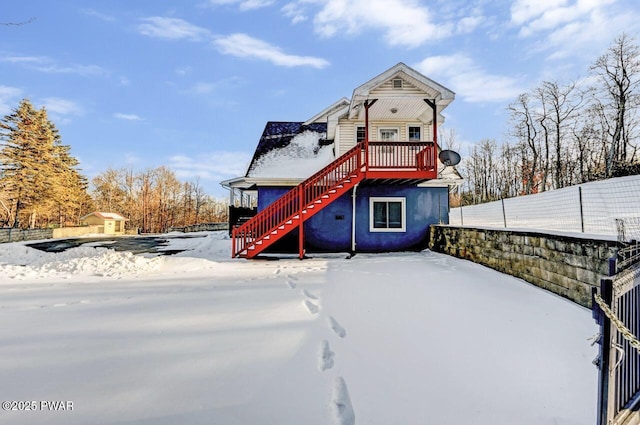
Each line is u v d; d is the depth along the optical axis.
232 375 2.72
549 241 5.36
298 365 2.91
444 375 2.75
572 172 30.41
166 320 4.15
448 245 10.12
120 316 4.33
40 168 28.94
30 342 3.43
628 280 2.06
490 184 41.00
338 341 3.44
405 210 12.22
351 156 10.66
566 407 2.32
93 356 3.08
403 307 4.56
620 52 26.12
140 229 44.75
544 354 3.11
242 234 11.16
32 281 6.89
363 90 10.20
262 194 12.32
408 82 10.49
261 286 6.16
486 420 2.18
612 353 1.87
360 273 7.18
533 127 33.09
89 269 8.12
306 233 12.17
